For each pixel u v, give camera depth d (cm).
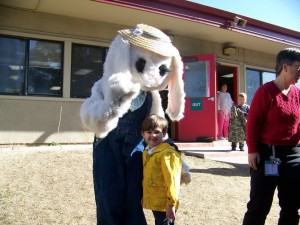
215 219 433
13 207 428
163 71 263
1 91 820
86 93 909
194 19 914
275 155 306
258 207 303
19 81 841
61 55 888
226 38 1095
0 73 821
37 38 858
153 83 259
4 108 813
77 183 530
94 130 238
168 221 268
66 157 668
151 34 259
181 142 1002
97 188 267
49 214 415
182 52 1069
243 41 1129
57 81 881
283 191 314
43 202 451
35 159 641
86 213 426
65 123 875
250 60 1234
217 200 505
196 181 588
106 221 258
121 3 798
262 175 302
